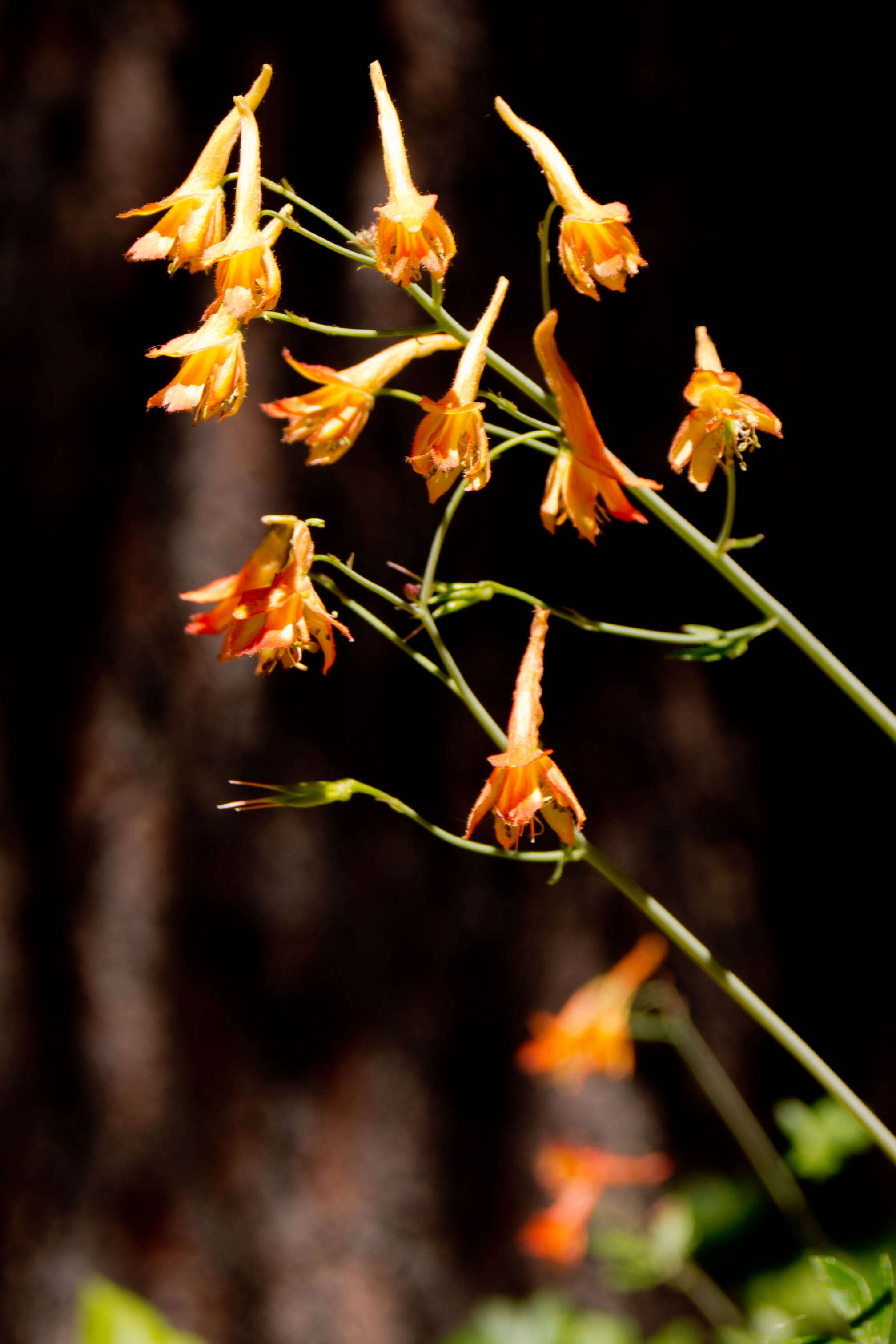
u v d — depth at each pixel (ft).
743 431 2.57
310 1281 4.08
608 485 2.55
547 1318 3.61
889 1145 2.56
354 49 4.15
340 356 4.13
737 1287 4.04
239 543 4.08
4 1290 4.01
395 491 4.15
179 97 4.13
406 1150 4.17
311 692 4.09
